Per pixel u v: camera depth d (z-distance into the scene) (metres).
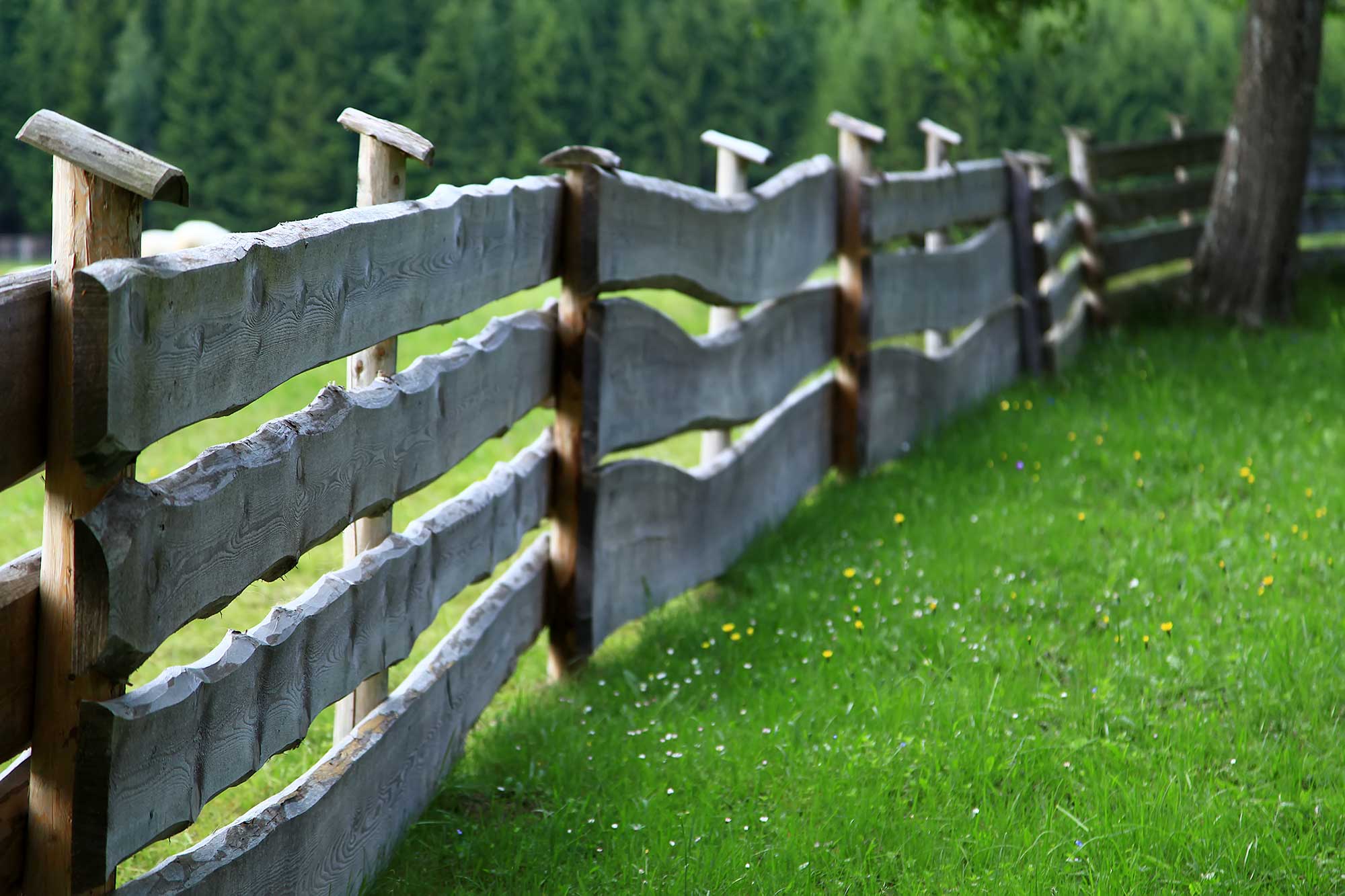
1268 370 9.73
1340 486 6.78
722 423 6.30
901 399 8.24
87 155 2.27
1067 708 4.52
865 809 3.88
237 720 2.85
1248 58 11.65
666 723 4.56
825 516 7.05
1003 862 3.65
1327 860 3.61
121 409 2.31
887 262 7.87
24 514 7.60
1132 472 7.35
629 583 5.53
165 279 2.40
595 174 4.84
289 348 2.95
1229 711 4.48
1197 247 12.59
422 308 3.71
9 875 2.44
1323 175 15.30
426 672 4.05
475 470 8.64
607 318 5.03
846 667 4.91
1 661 2.29
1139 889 3.46
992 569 5.89
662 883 3.56
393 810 3.75
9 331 2.19
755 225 6.34
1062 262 15.91
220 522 2.71
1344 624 5.10
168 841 4.07
